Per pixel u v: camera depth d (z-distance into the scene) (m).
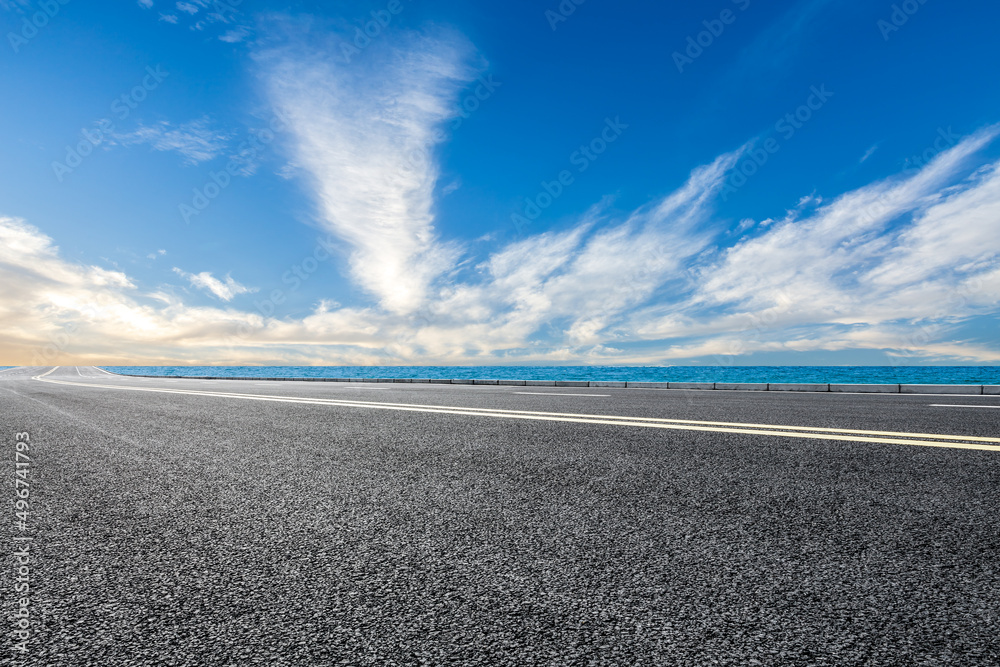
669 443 3.87
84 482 2.85
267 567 1.67
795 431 4.38
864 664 1.11
